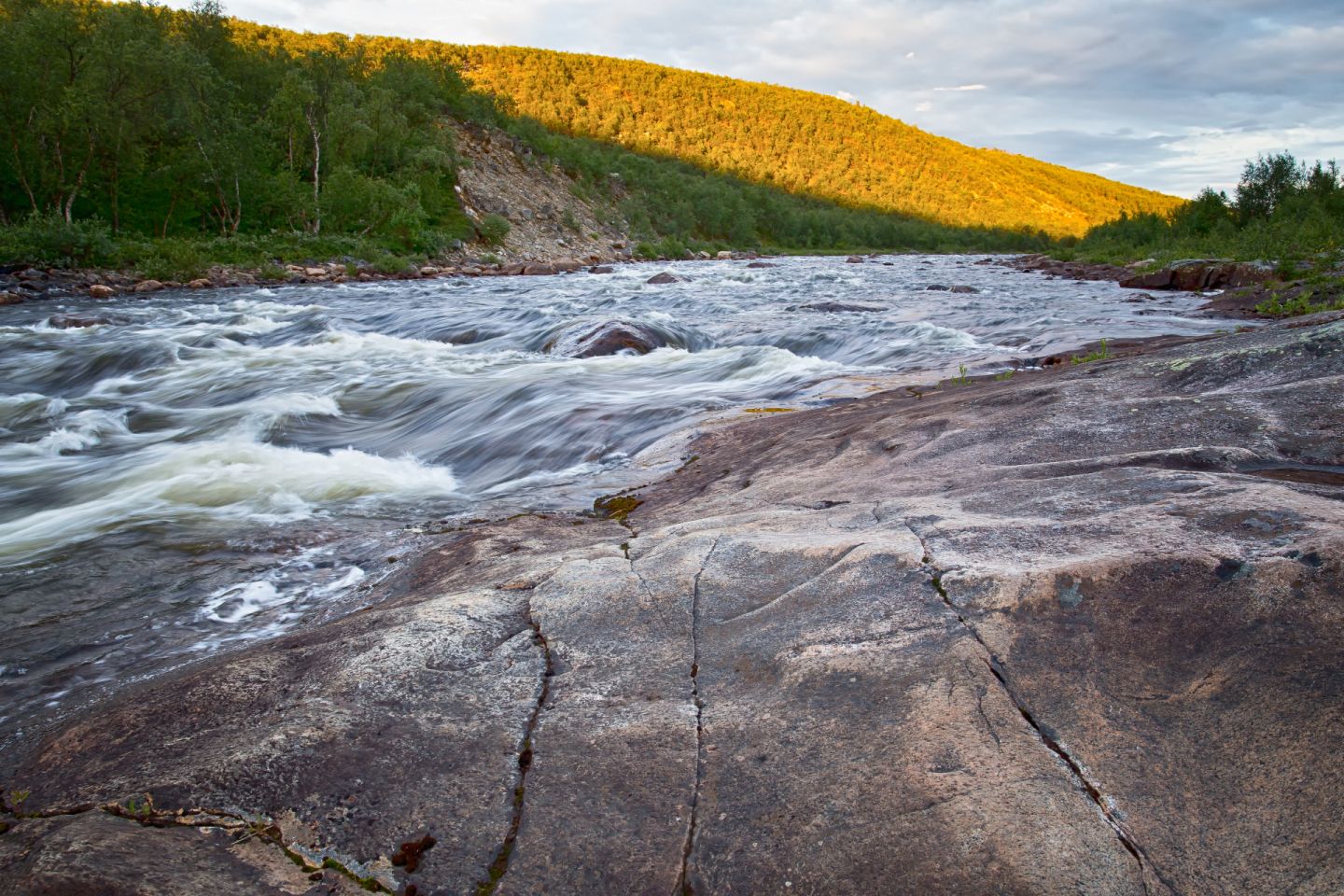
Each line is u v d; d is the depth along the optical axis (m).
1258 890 1.60
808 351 13.25
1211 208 46.81
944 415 5.03
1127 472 3.36
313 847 1.93
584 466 6.84
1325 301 13.96
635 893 1.78
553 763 2.17
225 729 2.43
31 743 2.84
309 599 4.25
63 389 12.42
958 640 2.34
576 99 155.25
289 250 34.62
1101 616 2.34
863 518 3.44
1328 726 1.88
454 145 55.91
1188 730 1.96
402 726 2.36
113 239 31.80
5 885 1.81
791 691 2.30
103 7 36.91
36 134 32.38
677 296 23.80
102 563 4.92
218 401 10.70
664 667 2.57
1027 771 1.89
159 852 1.87
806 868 1.75
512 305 21.20
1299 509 2.67
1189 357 4.93
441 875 1.85
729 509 4.29
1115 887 1.62
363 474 6.96
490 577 3.64
